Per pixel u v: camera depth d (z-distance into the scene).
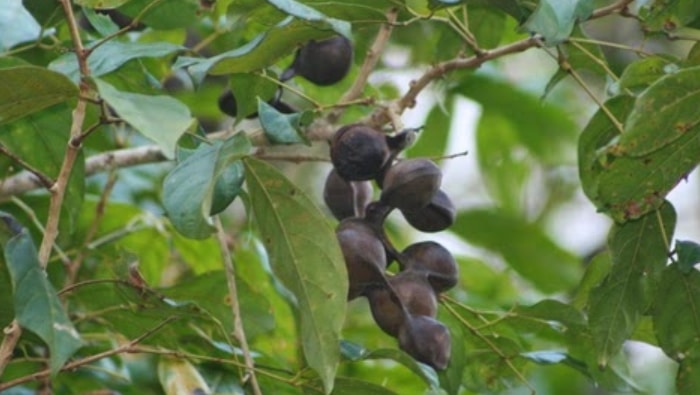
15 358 3.16
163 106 2.94
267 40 3.06
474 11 3.26
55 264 3.31
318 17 3.02
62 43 3.17
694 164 3.08
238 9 3.10
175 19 3.19
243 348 3.12
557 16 3.05
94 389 3.32
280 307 3.37
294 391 3.20
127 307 3.18
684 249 3.11
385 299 3.07
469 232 3.60
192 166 2.99
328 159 3.17
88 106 3.20
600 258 3.16
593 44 3.16
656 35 3.14
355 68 3.32
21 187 3.26
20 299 2.98
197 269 3.39
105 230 3.39
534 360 3.17
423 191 3.08
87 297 3.23
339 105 3.14
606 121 3.11
